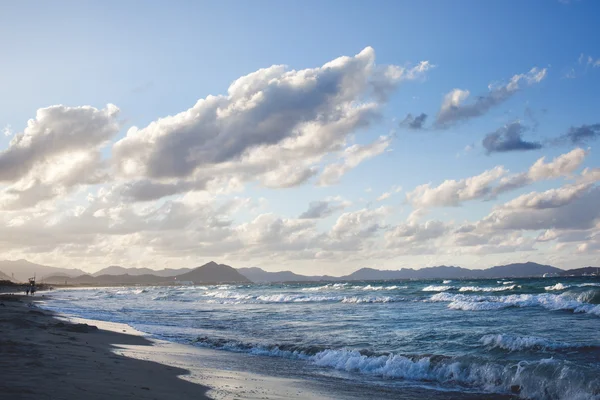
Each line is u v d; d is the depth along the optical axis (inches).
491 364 530.6
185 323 1235.9
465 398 446.3
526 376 480.4
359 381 523.2
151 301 2797.7
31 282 5605.3
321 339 854.5
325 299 2222.0
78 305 2338.8
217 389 422.3
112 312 1731.1
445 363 561.9
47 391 330.3
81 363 493.7
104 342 776.3
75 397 319.6
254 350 753.6
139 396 349.7
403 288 3245.6
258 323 1202.0
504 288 2549.2
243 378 506.9
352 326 1056.8
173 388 407.2
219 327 1116.5
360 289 3442.4
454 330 911.0
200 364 598.2
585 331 844.6
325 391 458.3
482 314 1240.8
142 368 510.3
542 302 1397.6
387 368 578.2
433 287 3068.4
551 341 676.7
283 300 2413.9
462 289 2615.7
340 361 629.6
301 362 650.8
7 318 1061.8
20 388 331.9
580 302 1332.4
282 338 884.0
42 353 540.7
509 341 690.8
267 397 403.2
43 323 1027.9
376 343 786.2
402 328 981.2
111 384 388.8
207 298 2977.4
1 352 527.2
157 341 846.5
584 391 433.4
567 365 487.5
